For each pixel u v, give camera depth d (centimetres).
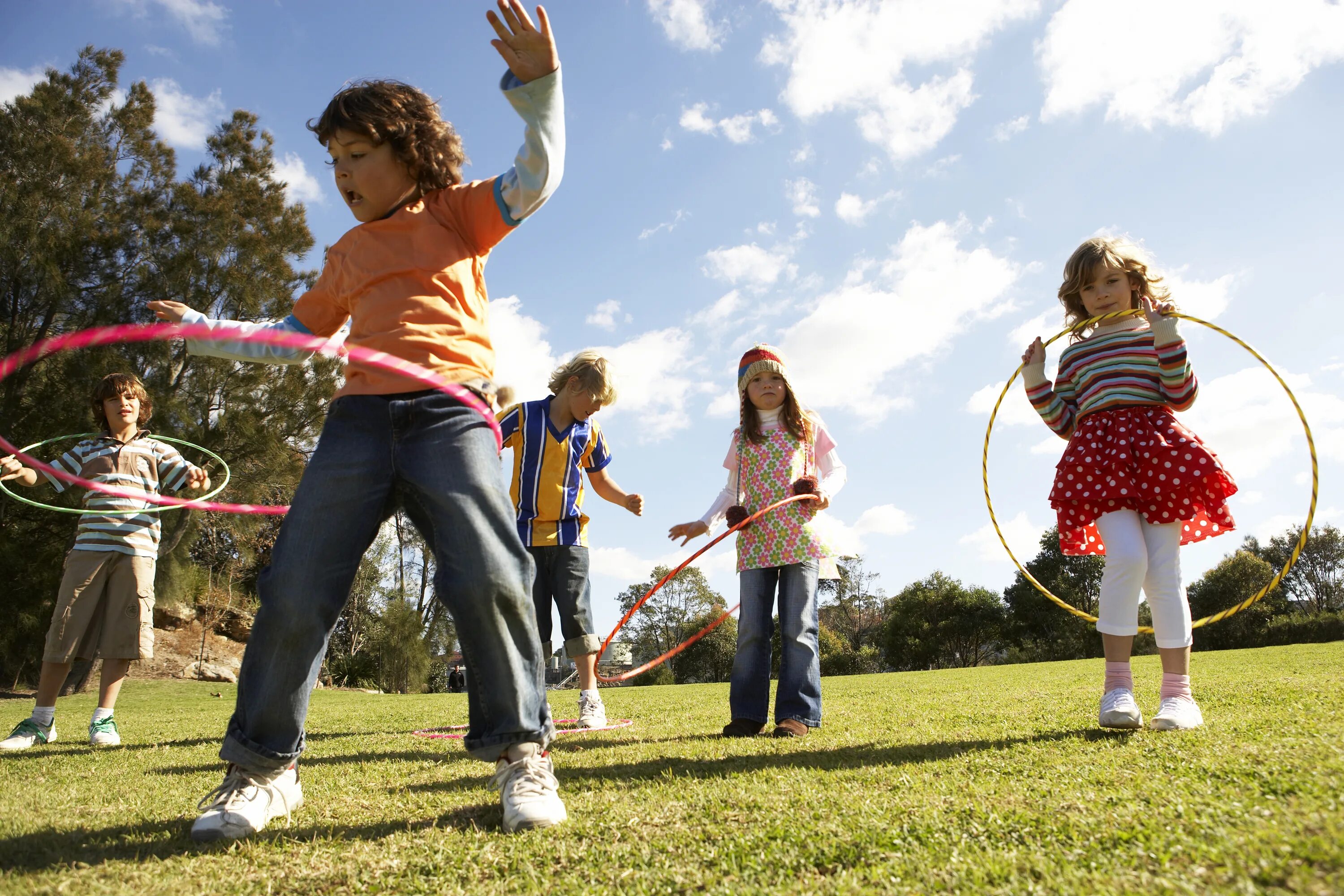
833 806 185
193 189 1527
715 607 4819
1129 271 330
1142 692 441
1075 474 312
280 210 1622
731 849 159
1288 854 127
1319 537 3788
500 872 157
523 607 206
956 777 213
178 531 1411
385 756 329
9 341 1322
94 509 433
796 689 375
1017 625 3822
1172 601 300
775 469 416
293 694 201
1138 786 183
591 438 473
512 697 203
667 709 552
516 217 224
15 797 243
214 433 1413
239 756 200
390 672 2197
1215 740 241
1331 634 2784
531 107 209
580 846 169
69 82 1526
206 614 1928
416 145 226
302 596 198
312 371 1525
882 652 4228
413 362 208
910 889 130
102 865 168
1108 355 323
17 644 1263
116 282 1395
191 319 226
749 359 429
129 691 1138
